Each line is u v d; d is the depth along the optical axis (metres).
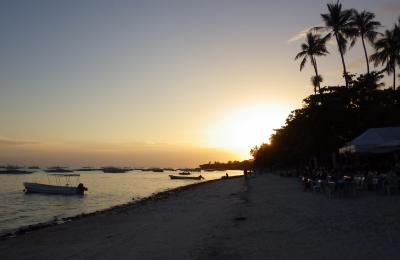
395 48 63.97
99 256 14.09
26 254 15.82
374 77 61.72
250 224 18.89
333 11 61.88
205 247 14.20
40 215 42.09
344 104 52.75
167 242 15.80
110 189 89.50
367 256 11.10
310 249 12.54
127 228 21.28
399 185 25.50
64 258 14.28
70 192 72.12
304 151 60.12
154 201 43.91
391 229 14.41
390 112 51.06
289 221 18.69
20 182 133.38
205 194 48.03
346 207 21.41
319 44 67.81
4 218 39.59
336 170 35.59
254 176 103.81
